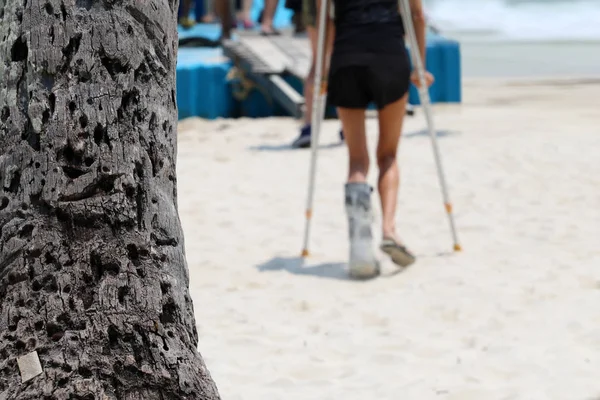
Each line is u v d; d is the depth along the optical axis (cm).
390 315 1105
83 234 568
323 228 1566
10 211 570
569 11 8825
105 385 561
